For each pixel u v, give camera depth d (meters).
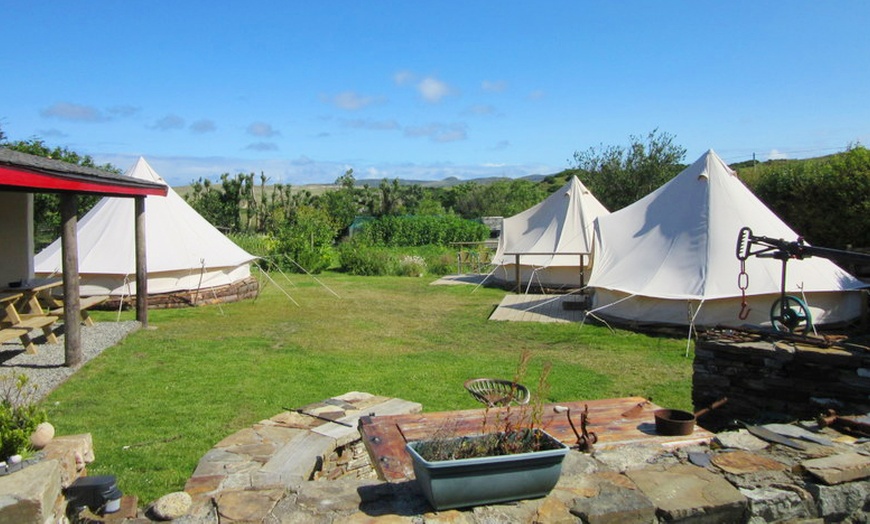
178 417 5.50
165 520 2.66
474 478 2.42
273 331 9.97
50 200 18.30
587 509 2.47
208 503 2.68
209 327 10.23
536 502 2.52
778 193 16.70
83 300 9.59
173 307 12.20
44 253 12.41
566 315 11.64
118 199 12.66
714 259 9.76
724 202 10.30
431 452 2.55
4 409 3.24
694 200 10.59
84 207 19.05
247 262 14.21
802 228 16.00
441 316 11.75
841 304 9.45
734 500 2.60
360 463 4.46
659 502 2.57
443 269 21.11
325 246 21.86
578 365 7.77
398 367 7.57
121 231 12.22
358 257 20.66
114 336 8.95
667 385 6.81
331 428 4.41
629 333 9.91
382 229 27.08
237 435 4.27
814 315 9.27
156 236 12.34
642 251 10.77
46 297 10.12
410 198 35.94
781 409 4.70
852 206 14.57
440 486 2.40
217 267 12.99
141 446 4.78
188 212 13.45
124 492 3.95
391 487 2.71
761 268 9.45
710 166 10.75
